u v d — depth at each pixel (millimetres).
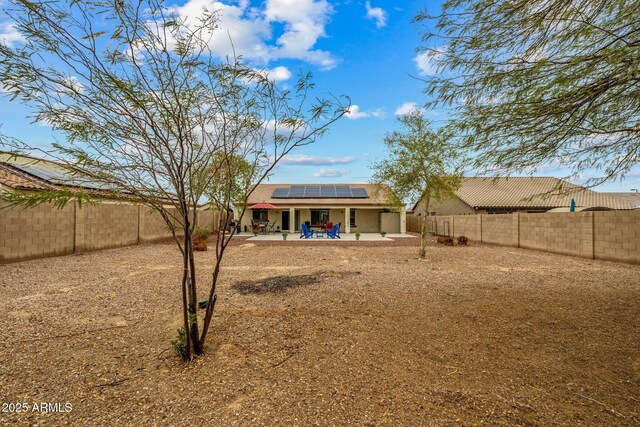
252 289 6566
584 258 11477
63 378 2963
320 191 30609
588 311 5039
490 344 3795
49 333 4086
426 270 8867
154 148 2949
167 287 6684
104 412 2461
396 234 26328
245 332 4137
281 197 28812
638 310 5082
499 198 25125
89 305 5348
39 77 2561
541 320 4625
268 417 2410
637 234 9836
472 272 8547
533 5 3373
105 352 3533
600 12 3195
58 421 2350
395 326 4387
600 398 2686
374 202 26812
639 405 2584
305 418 2396
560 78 3240
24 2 2355
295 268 9234
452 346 3738
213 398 2662
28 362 3273
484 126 3854
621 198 29000
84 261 10273
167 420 2373
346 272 8500
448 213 29578
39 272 8273
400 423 2342
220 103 3268
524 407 2551
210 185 3459
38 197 2295
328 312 5004
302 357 3439
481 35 3695
